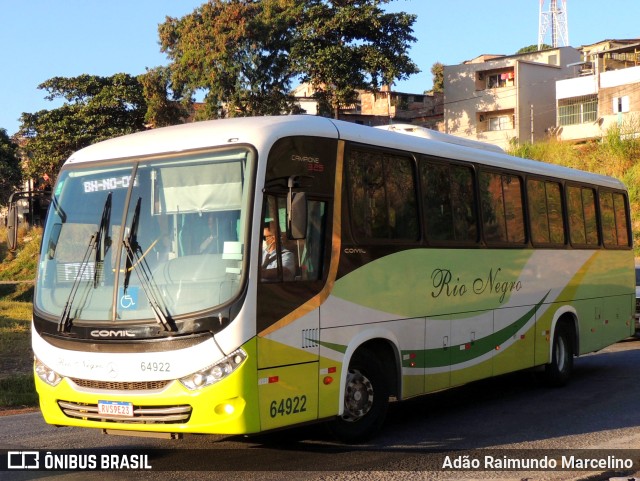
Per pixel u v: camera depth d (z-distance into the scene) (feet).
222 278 22.68
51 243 25.30
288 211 23.34
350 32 165.07
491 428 31.07
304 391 24.49
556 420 32.60
